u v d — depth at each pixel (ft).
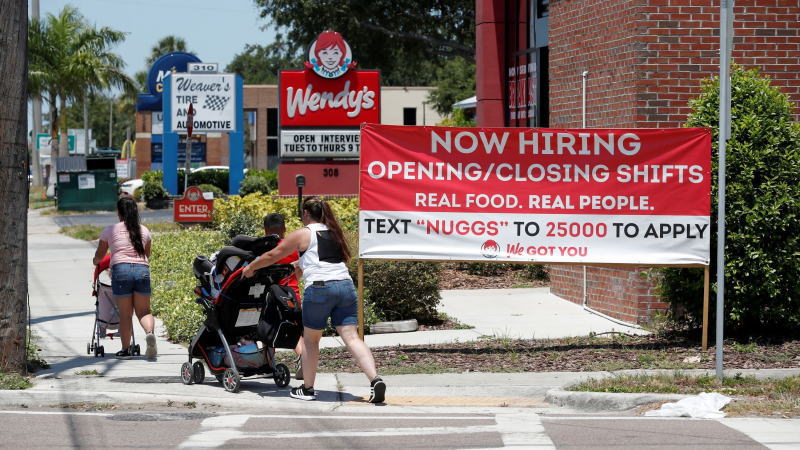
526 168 60.90
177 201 148.15
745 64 72.49
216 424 43.11
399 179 60.54
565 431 41.27
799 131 62.13
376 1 207.72
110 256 60.54
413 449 38.06
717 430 40.91
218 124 233.96
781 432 40.40
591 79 77.92
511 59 105.91
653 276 66.74
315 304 46.96
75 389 49.65
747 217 60.34
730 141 61.11
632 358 58.08
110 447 38.45
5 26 51.55
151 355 59.93
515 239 60.90
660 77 71.20
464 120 237.86
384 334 70.13
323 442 39.40
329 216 47.65
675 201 60.54
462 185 60.75
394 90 374.02
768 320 62.54
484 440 39.60
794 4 72.54
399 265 72.43
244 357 50.44
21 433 41.09
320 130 144.87
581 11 79.30
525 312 79.36
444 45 213.46
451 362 58.03
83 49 281.74
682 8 71.10
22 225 52.44
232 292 50.03
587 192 60.85
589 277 79.97
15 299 52.21
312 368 48.29
